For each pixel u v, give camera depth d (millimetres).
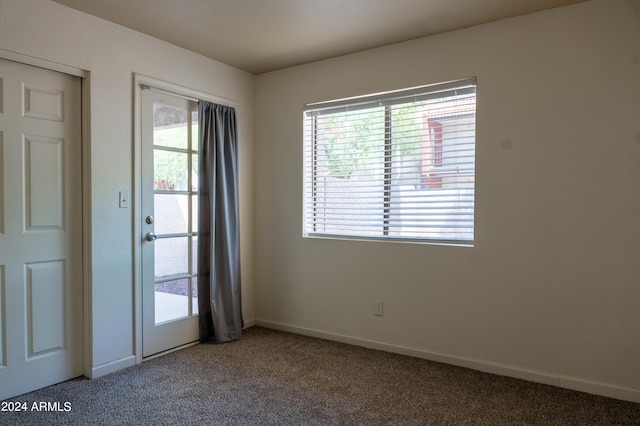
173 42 3191
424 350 3152
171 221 3279
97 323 2787
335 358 3160
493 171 2869
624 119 2480
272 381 2744
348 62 3451
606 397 2531
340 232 3605
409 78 3170
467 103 3010
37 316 2564
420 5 2598
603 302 2553
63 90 2660
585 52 2574
